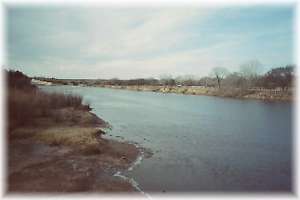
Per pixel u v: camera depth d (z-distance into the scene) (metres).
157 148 22.70
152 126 32.94
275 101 69.19
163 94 106.44
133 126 32.53
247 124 35.31
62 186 13.58
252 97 79.19
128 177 15.67
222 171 17.42
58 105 38.03
